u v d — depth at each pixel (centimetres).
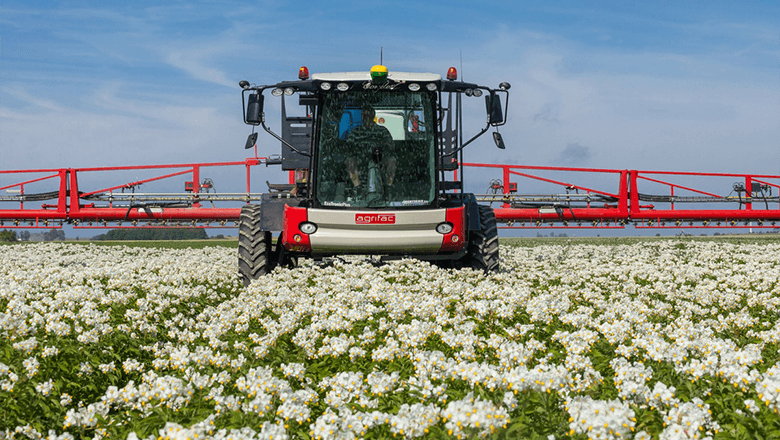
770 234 4994
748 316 734
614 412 324
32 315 745
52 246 2731
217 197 2341
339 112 1073
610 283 1147
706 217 2483
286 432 369
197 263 1633
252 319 781
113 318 768
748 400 380
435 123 1084
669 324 721
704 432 372
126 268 1437
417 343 568
